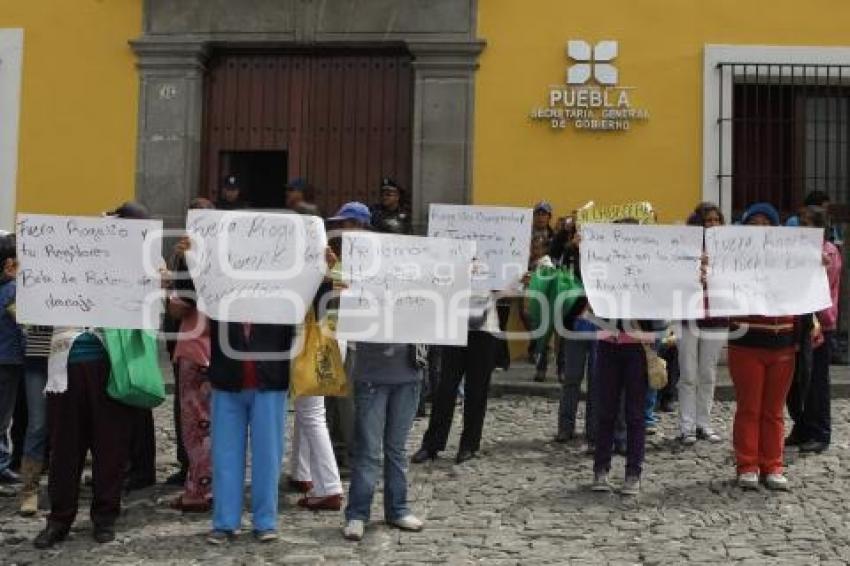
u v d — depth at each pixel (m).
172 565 5.04
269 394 5.40
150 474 6.55
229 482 5.39
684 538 5.42
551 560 5.07
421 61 11.06
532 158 10.91
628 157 10.82
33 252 5.37
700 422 7.63
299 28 11.20
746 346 6.37
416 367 5.60
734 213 10.82
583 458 7.17
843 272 10.70
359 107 11.52
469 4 11.01
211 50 11.47
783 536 5.43
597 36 10.88
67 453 5.39
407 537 5.46
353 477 5.48
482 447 7.49
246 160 11.78
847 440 7.59
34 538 5.50
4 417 6.36
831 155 10.81
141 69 11.30
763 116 10.91
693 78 10.78
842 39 10.70
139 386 5.29
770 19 10.74
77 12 11.38
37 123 11.34
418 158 11.04
